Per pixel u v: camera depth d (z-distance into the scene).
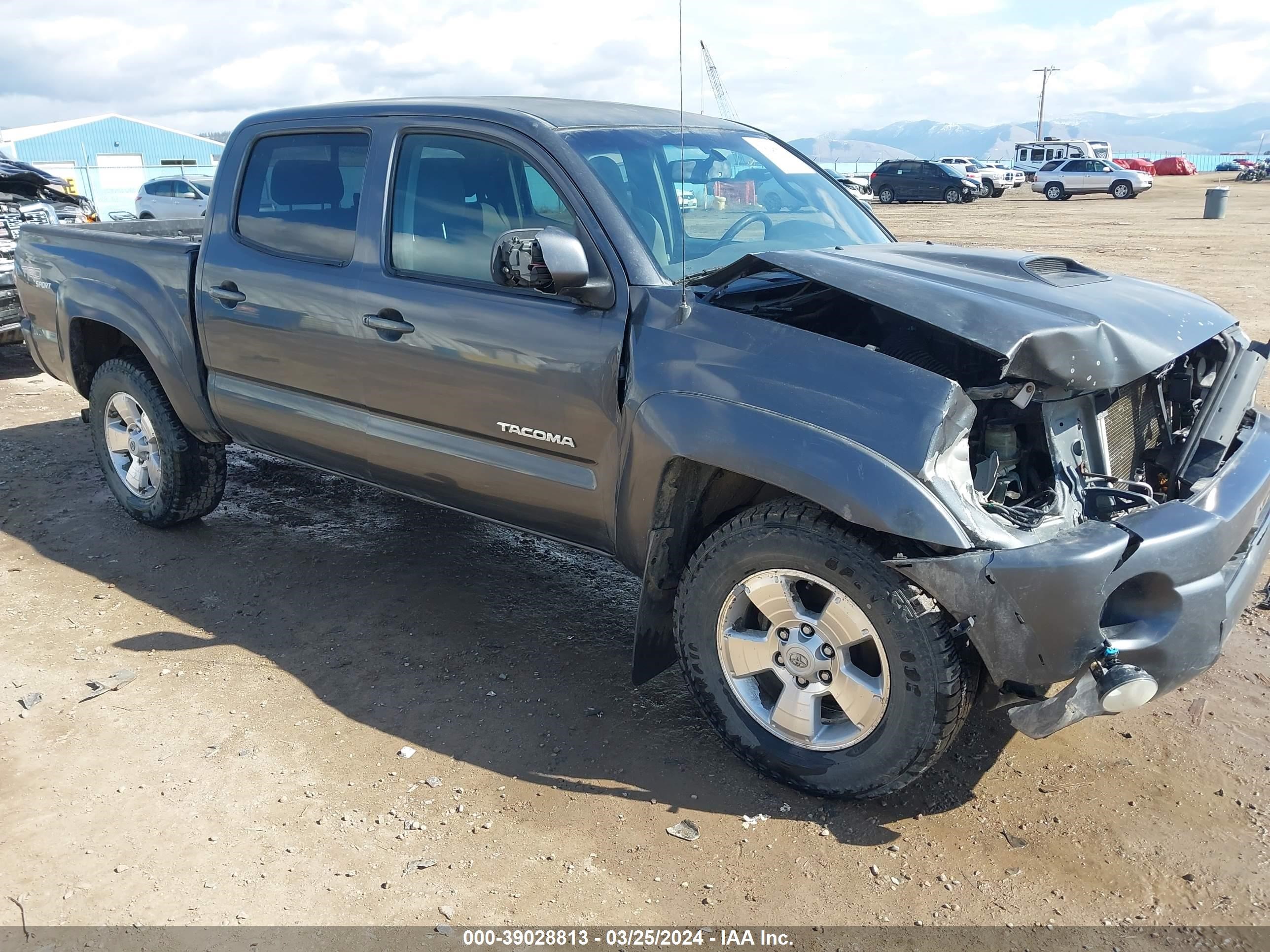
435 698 3.54
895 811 2.92
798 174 4.14
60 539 4.94
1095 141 47.09
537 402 3.27
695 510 3.13
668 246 3.28
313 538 4.99
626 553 3.23
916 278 2.89
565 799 2.98
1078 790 3.00
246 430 4.34
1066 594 2.50
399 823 2.87
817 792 2.93
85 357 5.09
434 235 3.55
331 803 2.96
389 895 2.59
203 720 3.39
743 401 2.80
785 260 2.99
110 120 54.81
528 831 2.84
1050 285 3.09
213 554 4.77
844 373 2.71
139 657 3.80
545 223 3.32
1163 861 2.70
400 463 3.77
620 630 4.07
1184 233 21.09
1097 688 2.55
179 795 2.99
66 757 3.17
